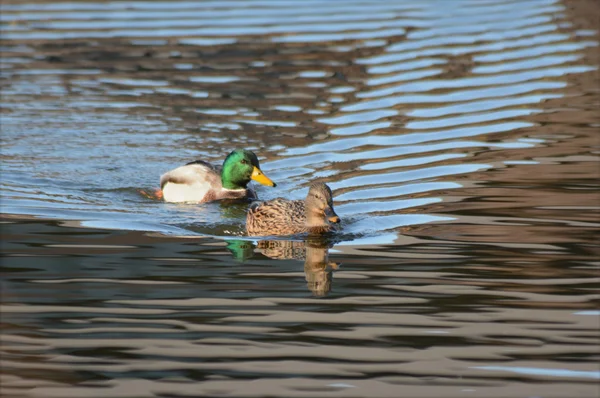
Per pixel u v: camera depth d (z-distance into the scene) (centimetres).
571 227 1423
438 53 2536
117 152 1930
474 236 1401
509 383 960
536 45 2584
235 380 980
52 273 1284
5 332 1094
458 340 1061
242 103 2194
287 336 1080
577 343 1046
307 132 1986
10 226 1502
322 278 1262
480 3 3120
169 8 3119
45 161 1872
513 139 1889
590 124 1967
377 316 1130
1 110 2170
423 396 934
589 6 3014
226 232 1520
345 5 3117
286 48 2628
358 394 946
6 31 2866
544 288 1199
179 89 2308
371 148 1872
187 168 1758
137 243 1436
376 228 1466
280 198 1577
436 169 1733
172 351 1046
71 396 945
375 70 2408
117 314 1145
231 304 1173
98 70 2478
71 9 3136
